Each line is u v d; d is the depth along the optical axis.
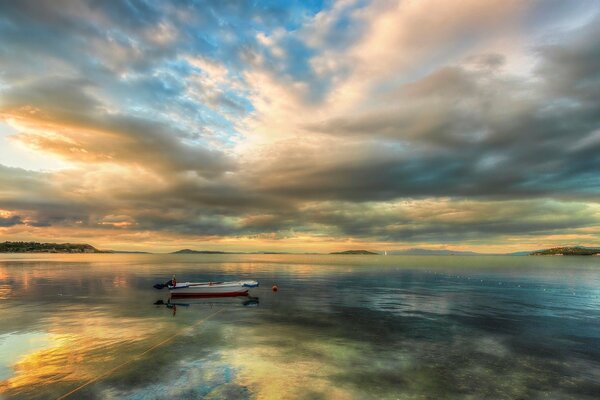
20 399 12.96
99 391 13.56
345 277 69.50
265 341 20.44
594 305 33.88
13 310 30.28
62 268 96.06
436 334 22.23
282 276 71.25
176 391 13.53
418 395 13.41
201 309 31.20
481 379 15.02
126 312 29.52
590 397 13.48
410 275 76.06
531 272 90.50
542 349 19.25
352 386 14.11
